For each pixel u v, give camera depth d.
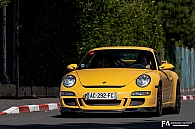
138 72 25.25
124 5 42.88
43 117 25.80
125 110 24.19
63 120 23.97
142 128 20.56
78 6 40.00
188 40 63.06
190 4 59.62
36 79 39.00
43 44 38.91
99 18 40.72
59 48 39.66
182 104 37.84
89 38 40.16
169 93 27.61
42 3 38.84
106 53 27.27
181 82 59.75
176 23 59.44
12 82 39.00
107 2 41.06
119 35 42.03
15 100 35.19
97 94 24.30
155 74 25.55
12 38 39.03
